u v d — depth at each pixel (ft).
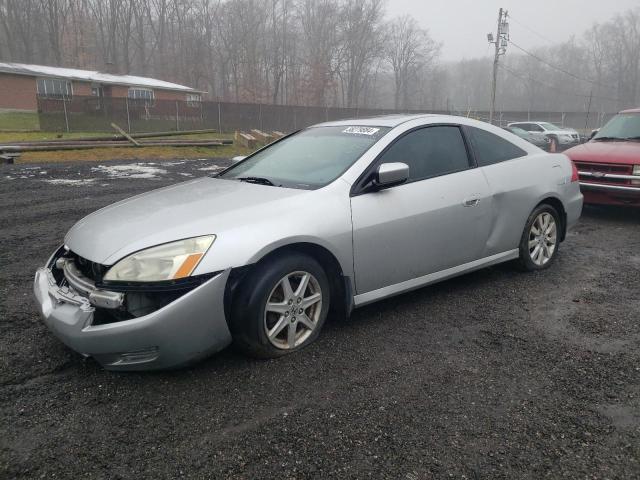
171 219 10.21
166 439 8.03
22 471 7.30
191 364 9.73
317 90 197.16
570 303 13.73
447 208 12.90
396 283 12.38
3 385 9.47
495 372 10.11
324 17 219.41
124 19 203.21
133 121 92.58
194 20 202.59
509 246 15.07
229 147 73.26
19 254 18.20
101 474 7.27
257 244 9.79
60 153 53.72
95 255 9.54
